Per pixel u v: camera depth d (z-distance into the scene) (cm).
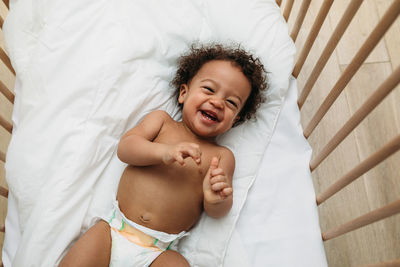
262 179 110
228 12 116
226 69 103
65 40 105
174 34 113
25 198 96
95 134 102
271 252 102
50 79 102
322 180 137
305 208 106
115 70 105
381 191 134
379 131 141
